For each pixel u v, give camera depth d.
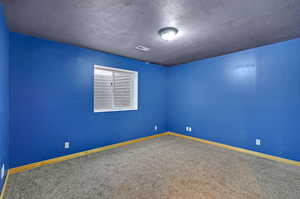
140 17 1.80
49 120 2.50
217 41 2.55
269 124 2.73
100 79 3.28
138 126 3.91
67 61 2.69
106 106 3.38
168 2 1.51
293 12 1.68
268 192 1.74
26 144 2.29
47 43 2.47
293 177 2.07
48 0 1.47
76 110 2.81
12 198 1.65
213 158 2.74
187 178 2.05
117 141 3.47
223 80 3.38
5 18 1.79
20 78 2.23
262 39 2.46
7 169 1.99
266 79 2.75
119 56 3.45
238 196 1.67
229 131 3.30
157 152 3.06
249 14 1.73
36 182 1.95
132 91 3.89
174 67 4.47
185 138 4.16
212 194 1.71
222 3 1.52
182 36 2.34
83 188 1.83
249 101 2.98
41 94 2.42
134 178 2.05
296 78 2.44
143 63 3.98
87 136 2.96
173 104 4.52
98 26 2.02
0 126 1.59
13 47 2.17
